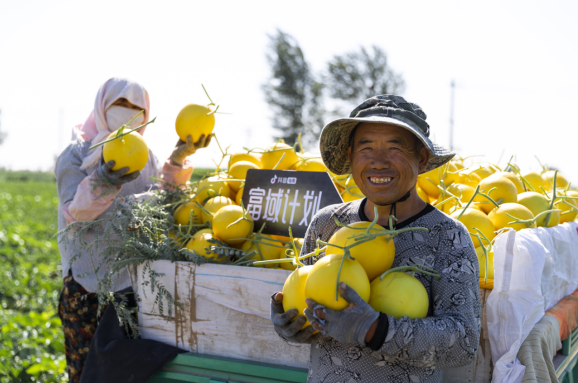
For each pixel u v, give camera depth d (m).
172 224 2.48
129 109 2.93
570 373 2.56
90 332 2.69
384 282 1.33
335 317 1.23
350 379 1.40
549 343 1.90
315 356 1.54
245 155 2.86
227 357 2.10
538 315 1.85
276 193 2.41
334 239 1.41
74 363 2.75
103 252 2.29
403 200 1.51
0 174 66.06
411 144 1.47
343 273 1.26
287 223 2.35
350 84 36.78
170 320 2.21
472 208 2.29
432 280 1.39
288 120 37.31
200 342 2.16
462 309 1.32
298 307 1.38
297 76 37.19
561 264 2.40
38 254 9.70
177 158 2.88
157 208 2.46
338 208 1.68
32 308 6.43
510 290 1.81
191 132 2.76
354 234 1.36
